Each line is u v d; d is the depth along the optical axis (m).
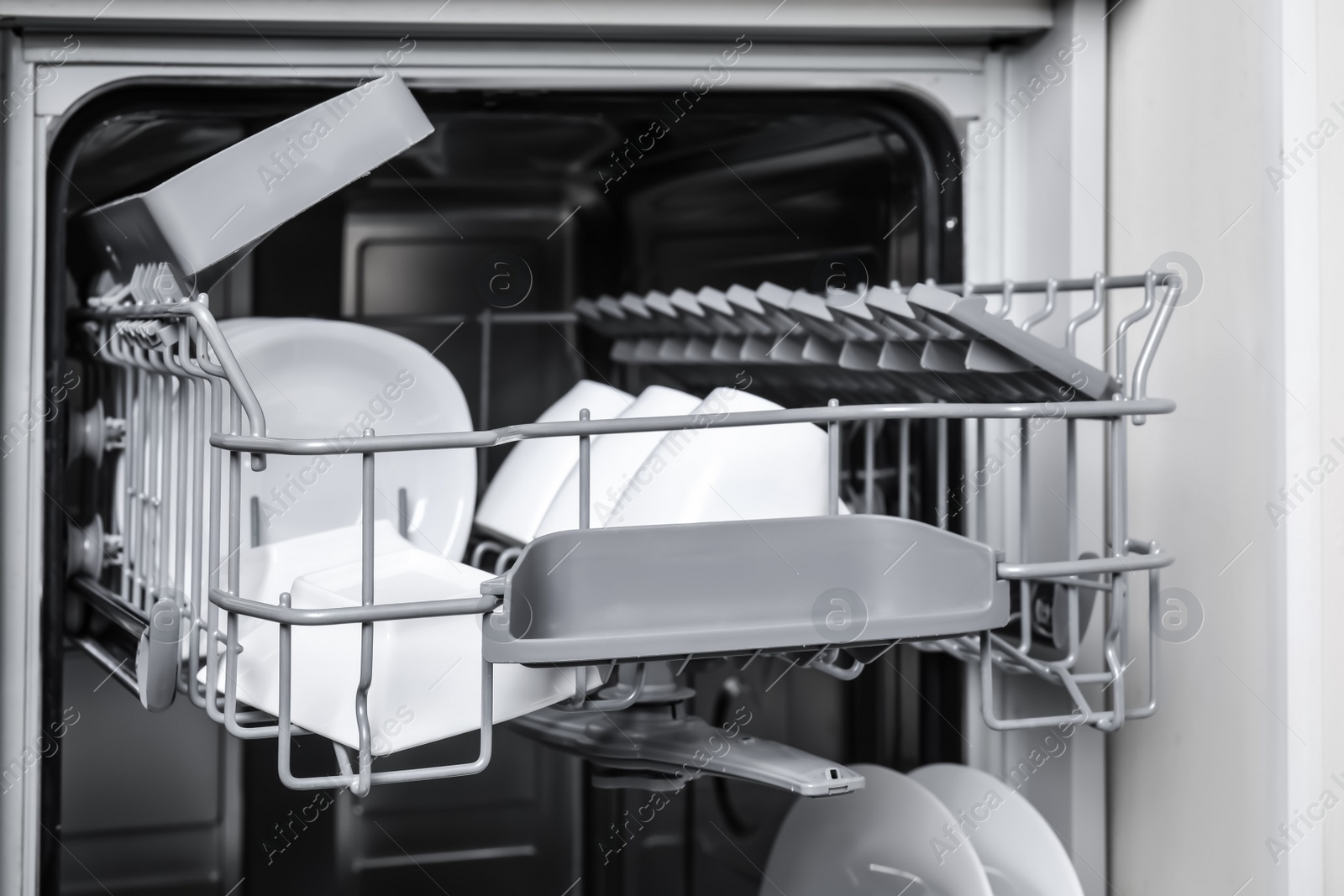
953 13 0.69
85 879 0.82
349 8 0.63
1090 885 0.71
